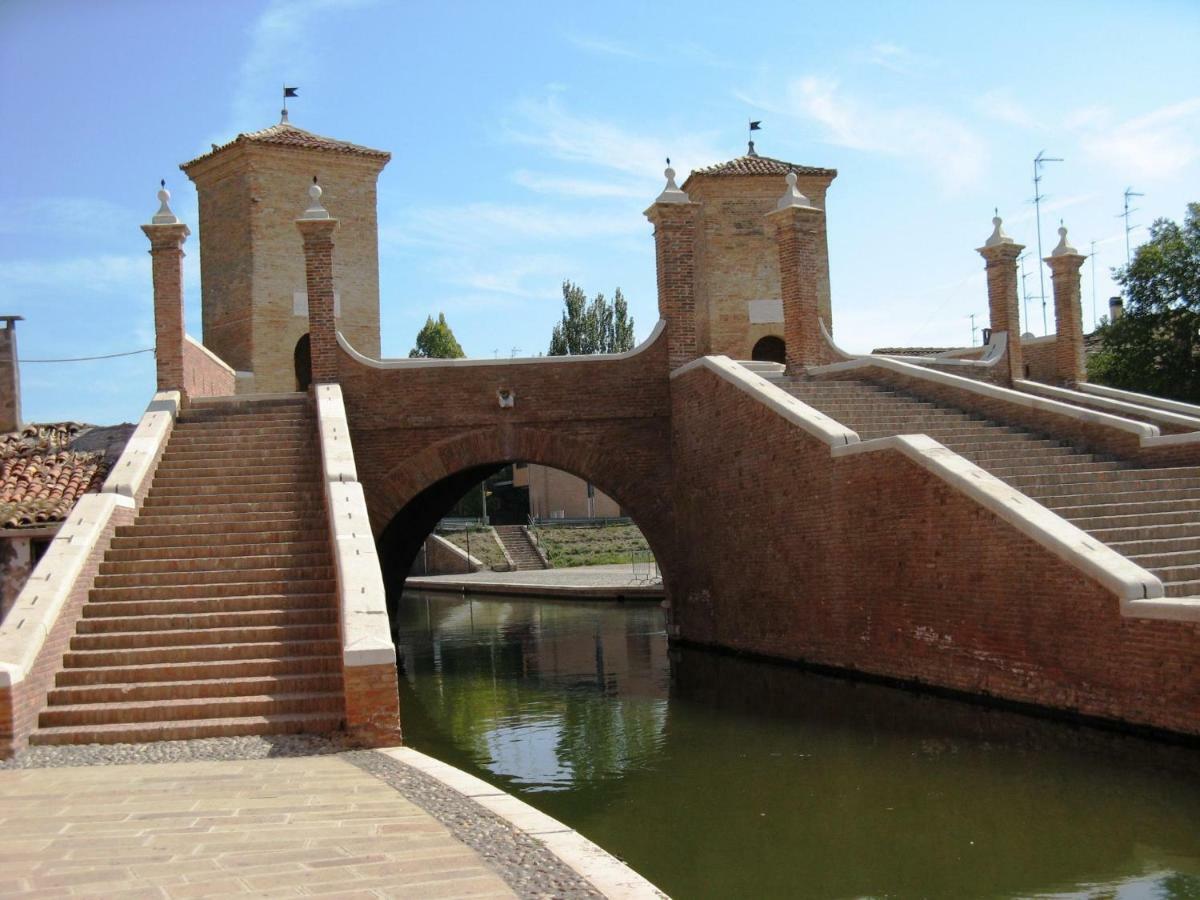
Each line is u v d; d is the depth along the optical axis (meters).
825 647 17.44
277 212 27.84
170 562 14.55
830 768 12.05
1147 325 31.34
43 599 12.50
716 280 30.09
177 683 12.14
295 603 13.85
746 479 19.78
